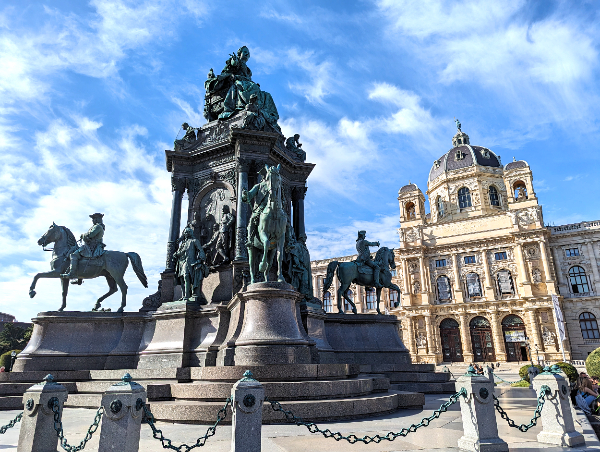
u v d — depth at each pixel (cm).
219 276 1451
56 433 550
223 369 916
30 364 1344
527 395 1410
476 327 6112
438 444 608
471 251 6369
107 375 1233
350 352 1570
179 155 1667
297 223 1761
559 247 6062
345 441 628
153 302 1511
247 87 1798
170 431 725
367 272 1783
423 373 1498
